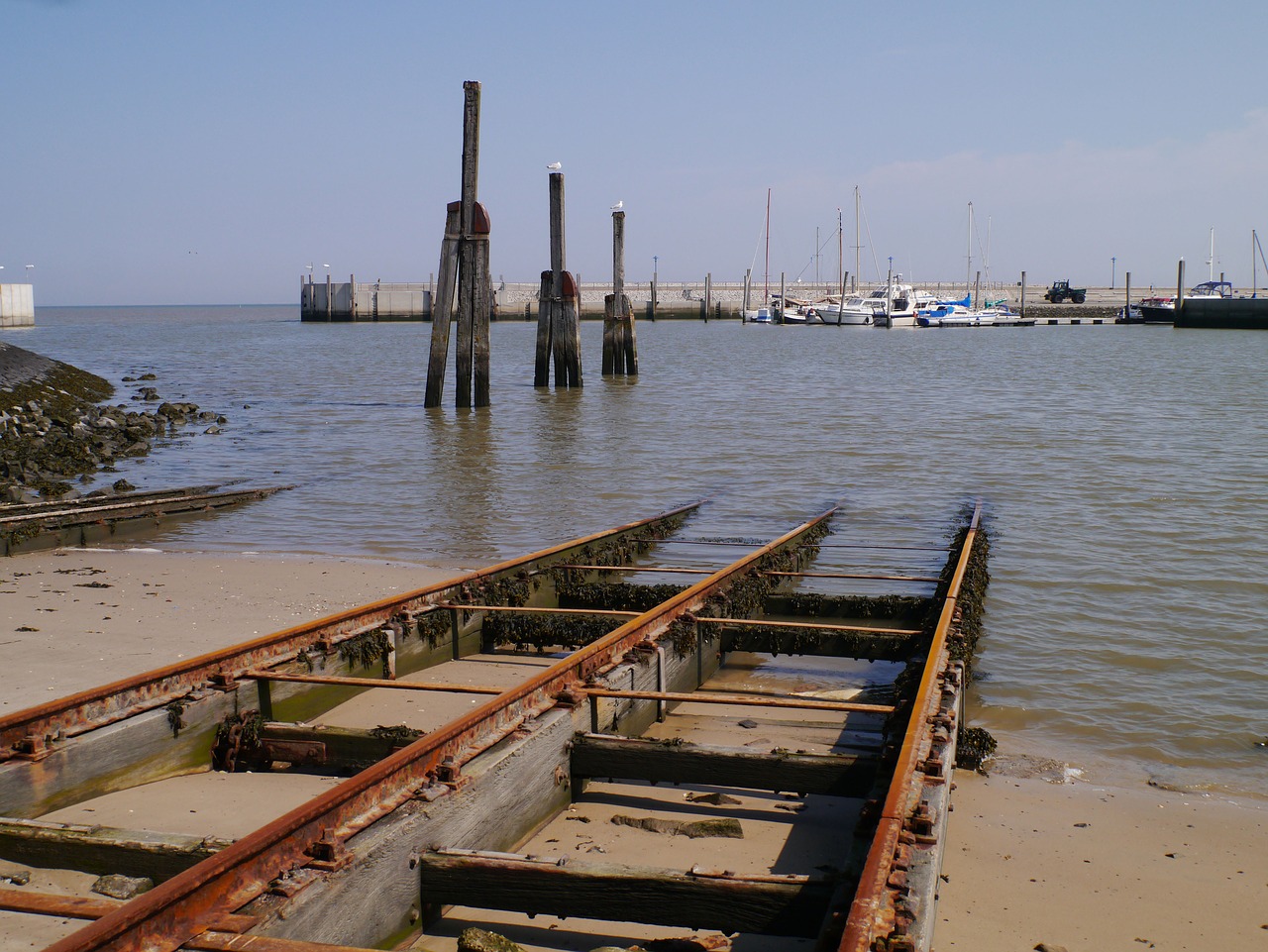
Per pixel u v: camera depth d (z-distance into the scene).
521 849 5.67
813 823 6.10
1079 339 89.44
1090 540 14.19
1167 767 7.27
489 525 15.73
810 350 73.94
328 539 14.78
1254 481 18.77
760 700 6.89
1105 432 26.41
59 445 22.97
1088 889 5.53
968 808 6.54
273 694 7.05
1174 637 10.07
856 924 3.73
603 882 4.59
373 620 8.40
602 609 10.23
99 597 10.97
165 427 28.78
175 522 15.98
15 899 4.16
